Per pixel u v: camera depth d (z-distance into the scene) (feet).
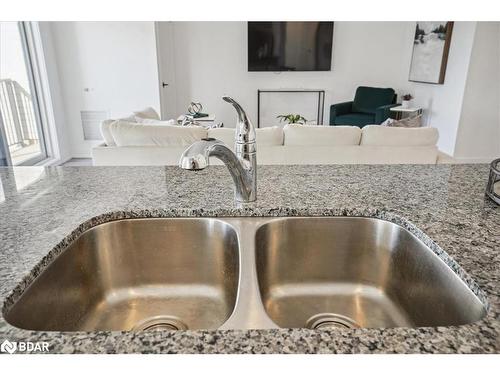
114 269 3.23
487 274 2.20
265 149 9.02
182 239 3.27
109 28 15.48
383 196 3.56
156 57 15.93
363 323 3.02
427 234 2.73
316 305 3.21
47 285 2.45
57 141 15.74
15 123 13.98
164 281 3.32
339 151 9.07
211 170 4.54
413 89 19.30
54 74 15.44
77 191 3.75
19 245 2.59
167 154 9.03
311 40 19.12
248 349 1.59
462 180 4.07
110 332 1.69
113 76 16.08
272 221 3.21
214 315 3.06
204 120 15.61
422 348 1.59
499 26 14.14
